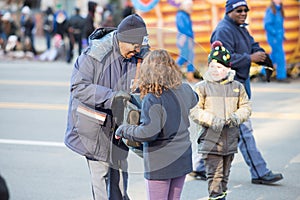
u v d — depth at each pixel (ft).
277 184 27.02
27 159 31.83
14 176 28.86
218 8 53.06
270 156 31.45
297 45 56.03
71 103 19.58
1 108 46.24
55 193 26.37
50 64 77.25
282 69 53.93
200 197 25.45
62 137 36.65
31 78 62.95
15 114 43.91
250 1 53.42
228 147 22.53
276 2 52.37
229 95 22.52
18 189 26.96
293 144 33.81
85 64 19.20
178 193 18.81
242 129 26.76
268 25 52.60
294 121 39.50
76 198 25.73
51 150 33.65
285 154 31.78
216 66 22.48
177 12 52.60
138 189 26.48
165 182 18.31
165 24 53.31
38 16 121.39
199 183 27.17
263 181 26.81
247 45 25.99
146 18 53.72
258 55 25.29
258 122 39.32
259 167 26.78
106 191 19.84
